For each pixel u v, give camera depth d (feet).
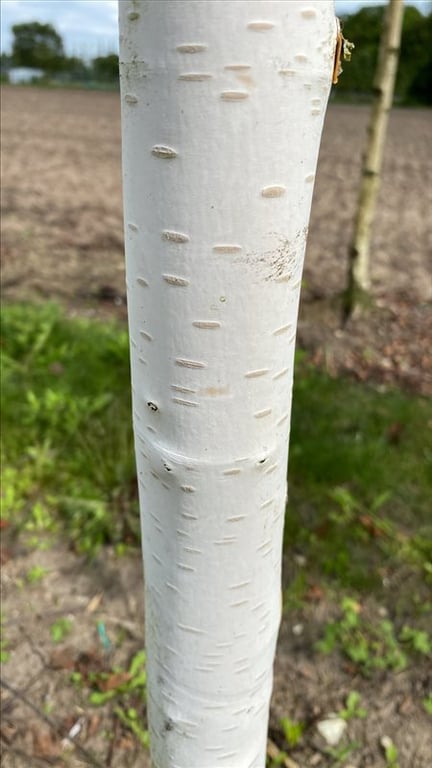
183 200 2.43
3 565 8.15
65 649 7.14
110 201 27.32
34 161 35.81
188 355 2.73
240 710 3.91
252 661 3.75
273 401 2.96
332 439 10.36
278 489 3.30
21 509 8.93
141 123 2.40
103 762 6.14
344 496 9.10
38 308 14.10
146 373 2.92
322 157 41.93
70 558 8.31
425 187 34.06
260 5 2.12
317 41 2.30
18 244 20.25
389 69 12.94
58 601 7.73
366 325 14.97
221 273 2.54
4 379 10.88
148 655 4.00
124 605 7.72
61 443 9.82
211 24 2.14
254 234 2.48
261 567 3.43
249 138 2.31
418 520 9.10
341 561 8.32
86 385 11.13
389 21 12.51
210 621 3.49
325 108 2.55
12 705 6.56
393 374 12.94
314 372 12.56
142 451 3.18
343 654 7.30
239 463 3.00
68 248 20.29
